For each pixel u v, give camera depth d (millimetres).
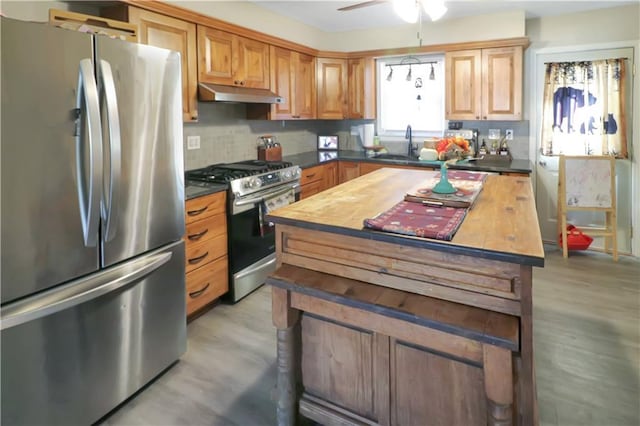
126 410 1926
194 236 2627
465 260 1374
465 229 1534
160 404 1969
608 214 4035
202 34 3012
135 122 1856
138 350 2004
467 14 4168
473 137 4559
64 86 1539
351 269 1619
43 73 1471
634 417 1854
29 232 1478
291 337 1725
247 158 4090
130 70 1812
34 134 1461
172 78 2068
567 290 3234
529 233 1472
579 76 4055
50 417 1628
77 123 1593
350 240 1604
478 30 4207
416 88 4785
